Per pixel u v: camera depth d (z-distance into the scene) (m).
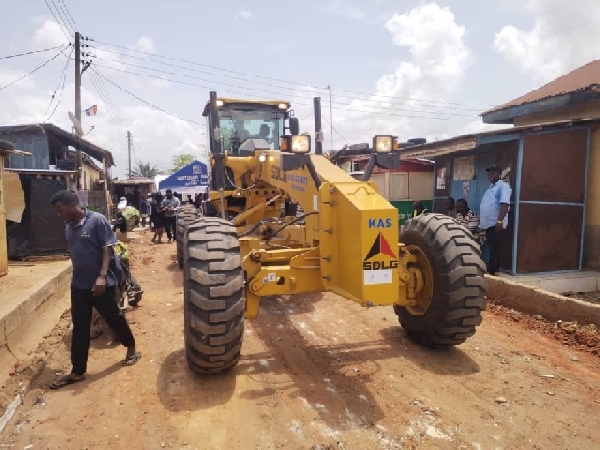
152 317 6.08
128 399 3.78
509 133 7.10
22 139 15.93
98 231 4.14
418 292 4.63
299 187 4.68
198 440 3.17
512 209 7.18
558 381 4.02
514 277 6.99
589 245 7.49
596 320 5.03
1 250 7.03
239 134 8.02
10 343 4.56
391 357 4.59
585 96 8.02
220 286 3.73
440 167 9.76
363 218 3.54
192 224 4.23
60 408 3.67
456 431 3.24
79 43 18.95
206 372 4.07
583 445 3.08
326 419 3.42
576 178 7.28
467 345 4.89
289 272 4.19
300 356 4.65
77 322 4.12
